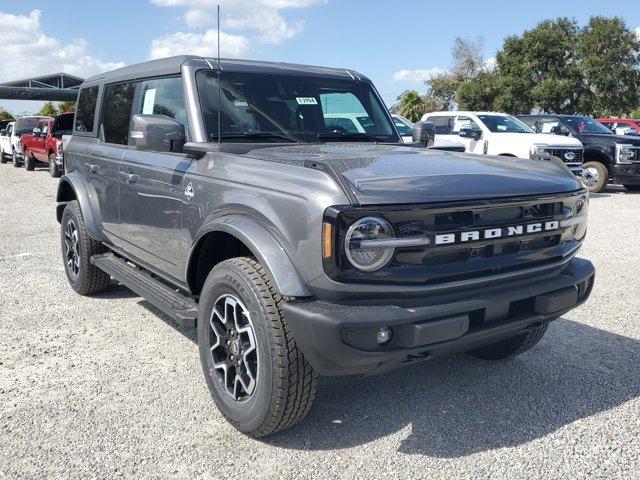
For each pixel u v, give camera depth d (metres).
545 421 3.47
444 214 2.91
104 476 2.90
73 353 4.40
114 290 6.03
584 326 5.06
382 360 2.82
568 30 44.00
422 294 2.88
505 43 44.72
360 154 3.60
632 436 3.30
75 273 5.84
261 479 2.89
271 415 3.05
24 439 3.21
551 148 12.67
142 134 3.63
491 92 43.62
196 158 3.82
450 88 53.41
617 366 4.25
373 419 3.48
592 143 14.38
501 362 4.31
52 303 5.60
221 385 3.39
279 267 2.93
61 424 3.37
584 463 3.04
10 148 24.70
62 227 5.99
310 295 2.88
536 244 3.30
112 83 5.28
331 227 2.74
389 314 2.77
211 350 3.43
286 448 3.17
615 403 3.69
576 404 3.67
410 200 2.84
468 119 14.00
